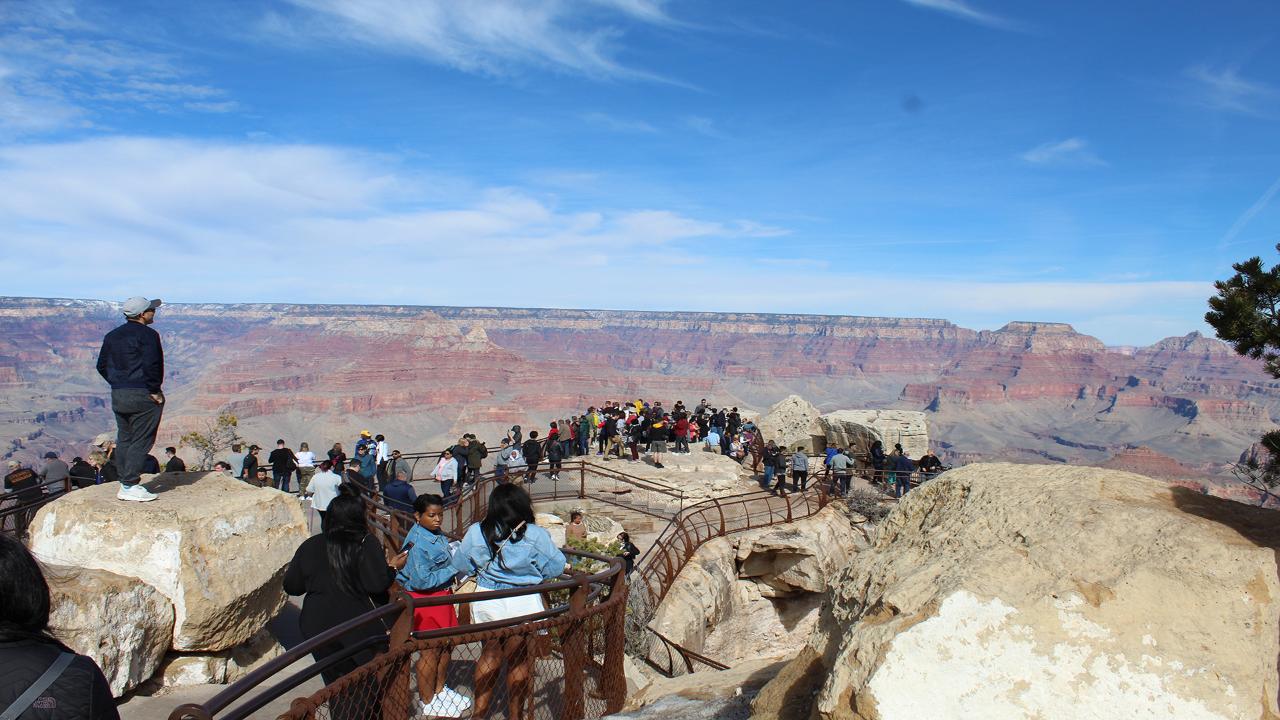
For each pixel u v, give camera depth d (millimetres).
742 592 20328
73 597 6434
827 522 22344
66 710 2867
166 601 7289
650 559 18469
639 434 29391
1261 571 4070
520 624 5672
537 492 24125
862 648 4141
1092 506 4633
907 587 4477
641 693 7094
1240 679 3779
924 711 3799
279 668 3945
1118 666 3844
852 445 33188
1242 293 5766
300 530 8672
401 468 21641
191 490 8328
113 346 7676
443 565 6273
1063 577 4211
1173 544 4242
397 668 4914
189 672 7477
